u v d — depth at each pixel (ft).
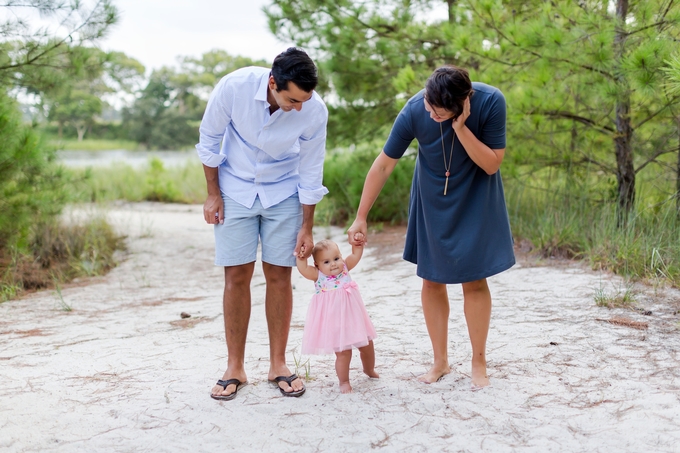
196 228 34.88
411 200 10.91
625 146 21.48
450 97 8.93
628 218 19.33
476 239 10.00
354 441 8.61
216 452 8.44
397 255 23.66
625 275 16.60
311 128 10.23
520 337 12.80
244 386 10.78
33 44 21.97
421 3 29.81
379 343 13.12
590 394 9.83
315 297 10.37
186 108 252.83
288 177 10.57
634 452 7.97
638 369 10.74
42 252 24.59
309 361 12.30
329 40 29.94
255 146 10.25
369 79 30.45
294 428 9.09
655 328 12.79
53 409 10.01
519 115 20.66
